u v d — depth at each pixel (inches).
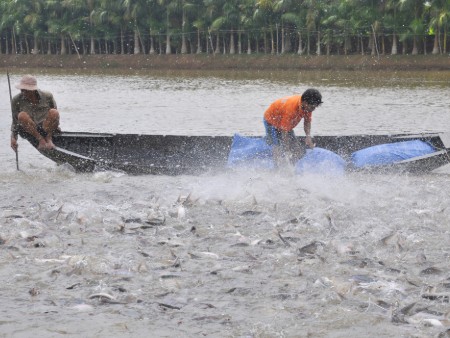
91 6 7185.0
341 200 727.1
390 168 877.8
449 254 522.3
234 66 6161.4
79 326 379.9
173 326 380.8
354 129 1443.2
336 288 437.7
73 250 537.6
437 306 409.7
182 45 6791.3
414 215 652.1
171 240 561.0
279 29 6392.7
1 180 866.8
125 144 1015.0
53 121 922.7
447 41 5674.2
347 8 5659.5
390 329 374.6
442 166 952.9
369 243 554.9
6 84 3555.6
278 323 384.2
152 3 6806.1
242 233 591.5
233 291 438.3
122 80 4156.0
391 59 5433.1
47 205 711.1
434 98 2298.2
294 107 867.4
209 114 1811.0
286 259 506.0
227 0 6363.2
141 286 450.6
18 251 533.0
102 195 768.9
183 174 905.5
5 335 367.2
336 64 5634.8
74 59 7180.1
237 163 904.3
